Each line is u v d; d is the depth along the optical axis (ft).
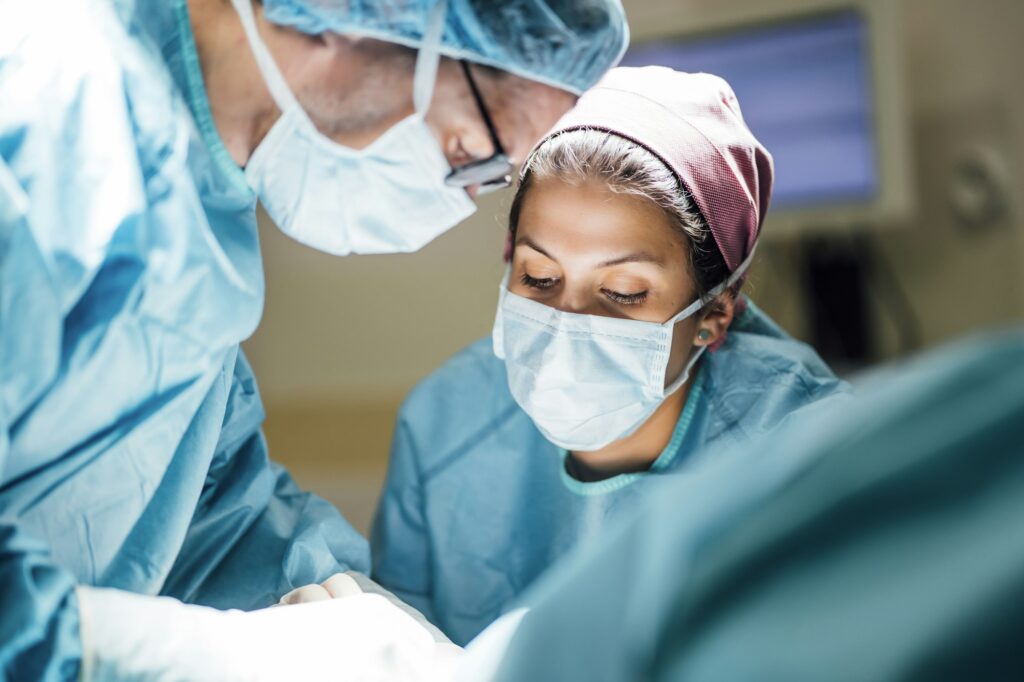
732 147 3.89
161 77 2.89
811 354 4.22
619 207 3.67
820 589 1.39
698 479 1.63
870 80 9.21
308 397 12.71
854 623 1.36
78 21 2.85
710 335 4.06
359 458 10.94
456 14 2.86
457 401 4.59
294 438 11.68
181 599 3.40
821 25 9.27
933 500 1.40
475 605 4.34
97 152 2.74
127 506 2.89
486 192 3.41
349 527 3.94
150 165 2.85
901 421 1.48
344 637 2.74
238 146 3.05
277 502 3.92
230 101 2.98
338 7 2.81
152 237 2.81
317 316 12.59
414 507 4.56
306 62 2.90
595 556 1.70
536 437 4.42
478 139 3.09
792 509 1.46
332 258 12.44
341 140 3.04
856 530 1.41
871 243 10.24
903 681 1.31
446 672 2.73
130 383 2.79
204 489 3.65
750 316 4.37
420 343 12.25
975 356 1.52
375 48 2.89
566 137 3.76
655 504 1.64
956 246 9.91
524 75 3.02
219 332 2.96
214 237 2.96
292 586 3.49
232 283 2.97
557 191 3.73
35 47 2.81
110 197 2.72
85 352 2.69
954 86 9.73
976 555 1.35
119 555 2.99
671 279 3.78
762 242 10.51
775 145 9.65
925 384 1.51
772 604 1.40
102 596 2.49
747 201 3.90
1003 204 9.59
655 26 9.78
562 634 1.66
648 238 3.70
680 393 4.16
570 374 3.80
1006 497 1.37
